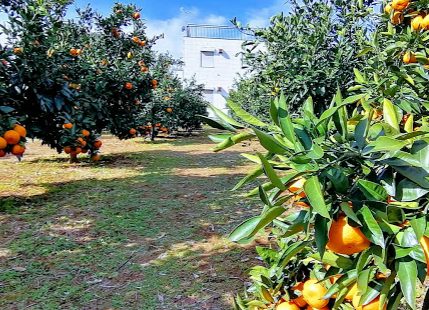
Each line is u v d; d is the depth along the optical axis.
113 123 9.17
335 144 0.95
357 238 0.85
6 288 3.23
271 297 1.45
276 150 0.88
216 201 5.56
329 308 1.24
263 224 0.88
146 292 3.15
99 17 9.55
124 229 4.51
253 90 6.48
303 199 0.96
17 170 8.01
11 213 5.09
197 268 3.53
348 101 0.95
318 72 4.28
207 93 28.88
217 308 2.89
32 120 6.01
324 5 4.69
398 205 0.87
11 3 5.73
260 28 5.02
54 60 6.27
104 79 8.57
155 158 9.86
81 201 5.62
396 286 1.03
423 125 1.25
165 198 5.77
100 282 3.32
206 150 11.45
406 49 1.86
